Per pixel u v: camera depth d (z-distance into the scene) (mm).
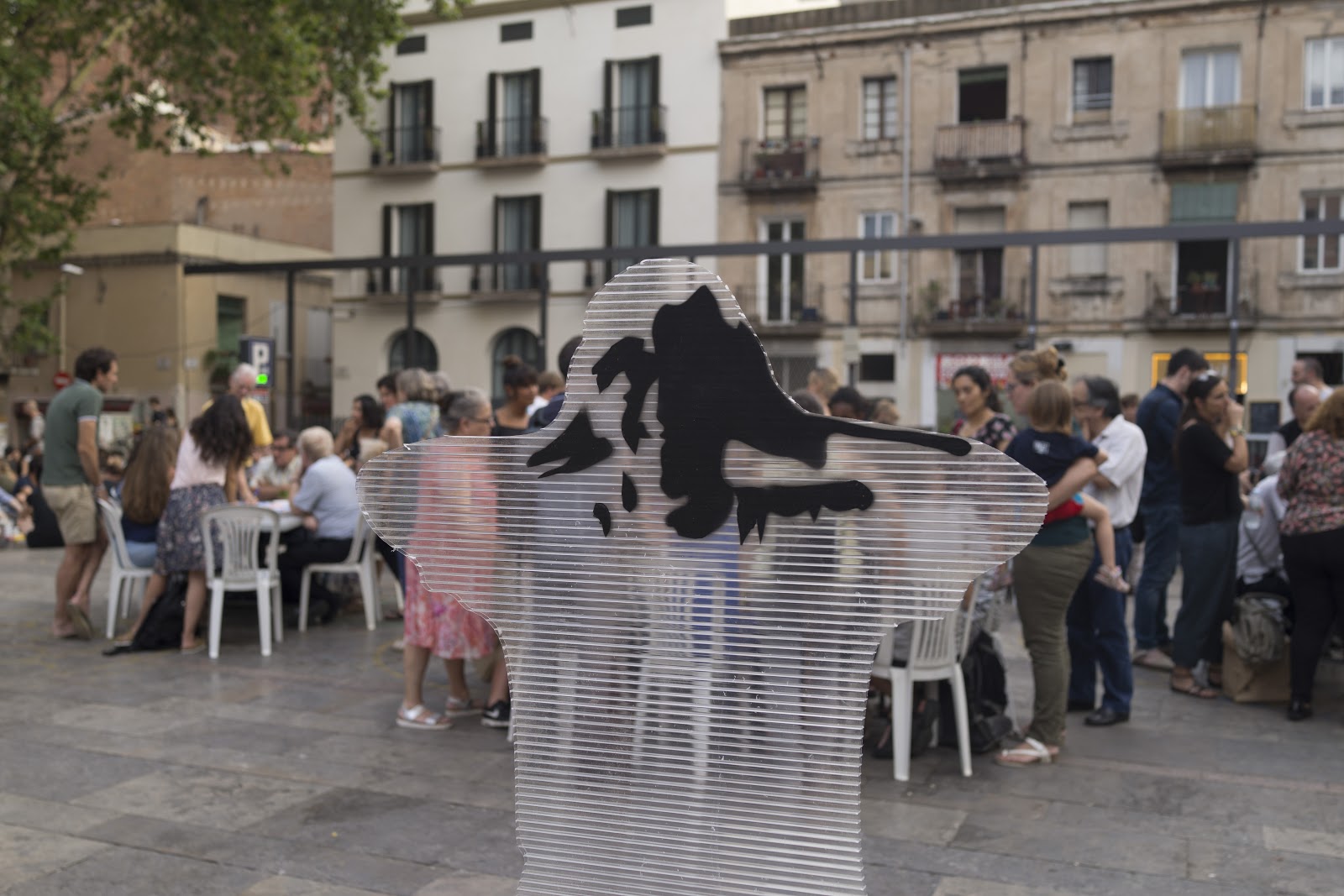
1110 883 3373
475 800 4102
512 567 2219
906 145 23828
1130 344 23141
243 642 7125
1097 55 22812
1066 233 13047
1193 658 5781
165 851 3592
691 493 2109
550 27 26297
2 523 12500
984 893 3293
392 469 2283
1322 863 3527
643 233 25922
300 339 32062
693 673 2113
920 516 1992
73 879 3357
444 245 27484
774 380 2066
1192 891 3312
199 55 17438
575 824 2184
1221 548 5672
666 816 2129
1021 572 4586
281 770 4461
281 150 31953
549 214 26609
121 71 17891
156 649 6844
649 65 25547
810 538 2047
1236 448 5633
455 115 27219
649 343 2133
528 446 2207
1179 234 12516
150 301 28234
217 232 29141
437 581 2262
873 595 2014
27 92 15273
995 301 23531
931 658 4426
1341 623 5367
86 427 6957
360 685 5953
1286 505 5574
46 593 9070
